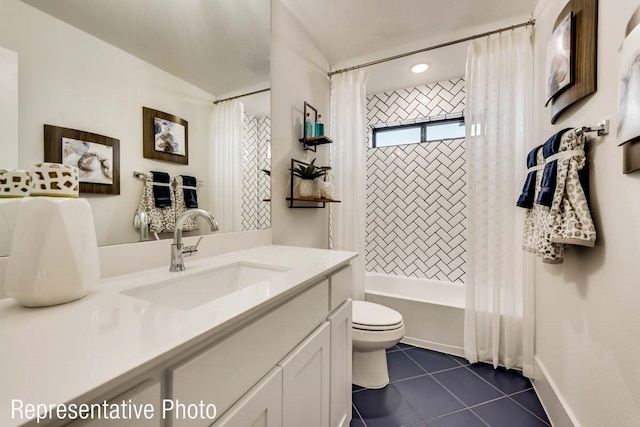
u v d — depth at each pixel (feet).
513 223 5.65
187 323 1.65
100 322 1.66
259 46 4.71
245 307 1.91
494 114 5.81
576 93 3.53
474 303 6.03
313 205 6.68
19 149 2.14
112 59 2.75
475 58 5.98
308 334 2.88
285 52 5.42
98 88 2.64
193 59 3.62
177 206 3.42
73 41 2.46
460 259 8.20
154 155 3.16
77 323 1.64
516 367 5.82
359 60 7.23
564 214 3.29
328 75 7.34
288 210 5.69
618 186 2.75
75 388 1.06
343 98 7.23
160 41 3.21
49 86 2.30
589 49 3.24
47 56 2.30
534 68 5.44
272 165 5.16
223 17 4.04
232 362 1.84
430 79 8.12
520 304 5.77
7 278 1.84
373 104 9.23
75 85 2.47
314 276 2.84
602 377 2.98
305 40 6.12
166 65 3.28
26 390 1.04
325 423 3.20
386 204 9.20
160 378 1.43
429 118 8.48
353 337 4.95
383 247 9.25
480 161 5.94
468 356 6.06
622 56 2.48
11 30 2.11
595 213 3.16
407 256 8.91
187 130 3.56
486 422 4.34
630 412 2.52
